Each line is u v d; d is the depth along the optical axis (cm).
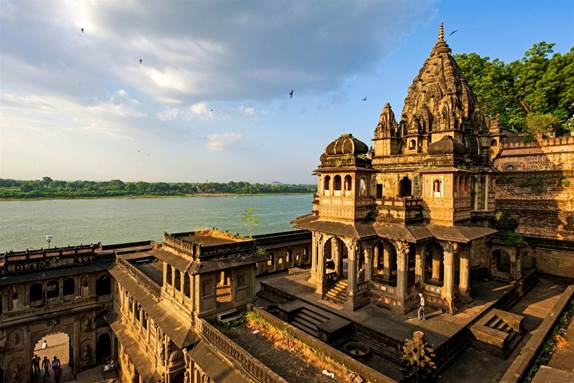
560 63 4903
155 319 2173
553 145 4028
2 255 3045
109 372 2970
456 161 2716
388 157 3672
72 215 14712
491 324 2406
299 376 1476
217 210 18600
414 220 2695
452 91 3656
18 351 2700
